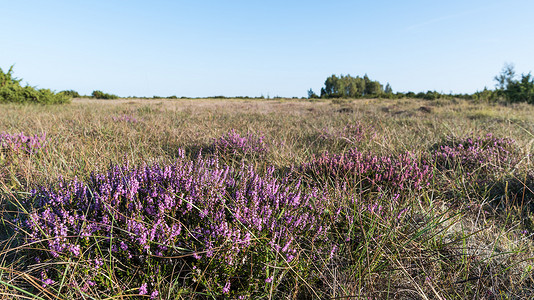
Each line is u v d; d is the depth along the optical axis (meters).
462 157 4.81
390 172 3.83
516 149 5.20
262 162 4.73
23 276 1.92
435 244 2.57
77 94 41.97
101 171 3.38
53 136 5.91
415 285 2.02
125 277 1.99
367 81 93.38
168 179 2.66
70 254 1.98
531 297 2.13
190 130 7.00
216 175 2.74
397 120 10.30
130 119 9.28
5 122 8.03
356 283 2.10
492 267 2.41
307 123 9.76
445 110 15.14
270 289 1.92
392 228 2.54
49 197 2.47
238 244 2.07
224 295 1.95
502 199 3.58
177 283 2.00
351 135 6.58
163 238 2.07
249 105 21.88
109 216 2.29
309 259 2.19
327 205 2.82
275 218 2.43
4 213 2.94
